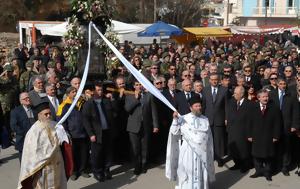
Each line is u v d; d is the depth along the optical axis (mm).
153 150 10398
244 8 58938
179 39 31812
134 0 56281
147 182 9289
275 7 56375
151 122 9828
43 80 10359
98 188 8938
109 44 9305
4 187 9133
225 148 10523
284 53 21609
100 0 10594
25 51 20469
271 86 10555
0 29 54125
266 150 9328
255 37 38781
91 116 8875
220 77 12180
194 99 8164
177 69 15391
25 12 54344
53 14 54281
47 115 7324
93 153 9109
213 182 9273
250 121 9562
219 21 67875
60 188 7402
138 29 19156
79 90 8352
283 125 9641
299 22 46219
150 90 8227
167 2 56688
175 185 9109
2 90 12281
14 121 8914
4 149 11789
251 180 9414
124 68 11531
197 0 58031
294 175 9766
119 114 10008
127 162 10570
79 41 10719
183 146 8211
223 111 10250
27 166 7121
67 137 7578
